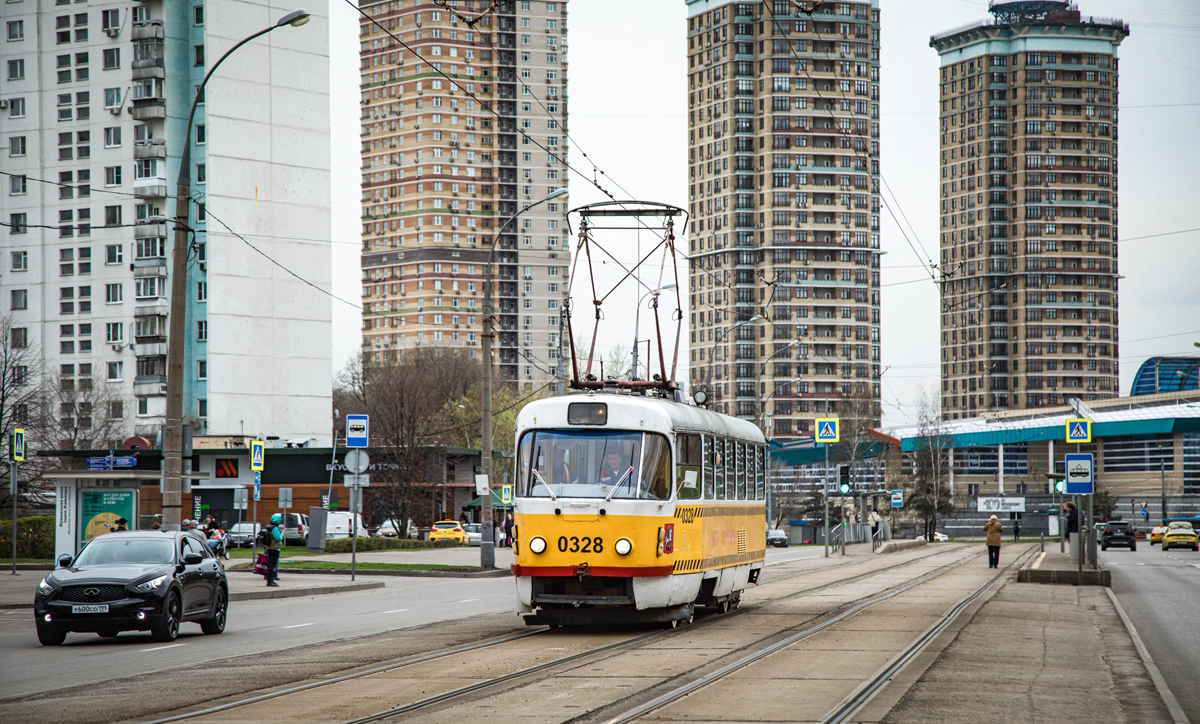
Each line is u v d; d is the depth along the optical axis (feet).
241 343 284.82
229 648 54.54
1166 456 372.17
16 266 303.68
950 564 134.92
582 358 279.28
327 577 119.03
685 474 58.70
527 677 40.75
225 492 243.19
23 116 304.30
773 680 39.45
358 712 33.91
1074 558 106.32
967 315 595.47
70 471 107.45
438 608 78.48
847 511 273.13
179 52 290.56
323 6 301.43
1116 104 590.96
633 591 54.70
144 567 58.90
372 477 247.09
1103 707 34.12
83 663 49.60
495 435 302.45
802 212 512.63
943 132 609.01
